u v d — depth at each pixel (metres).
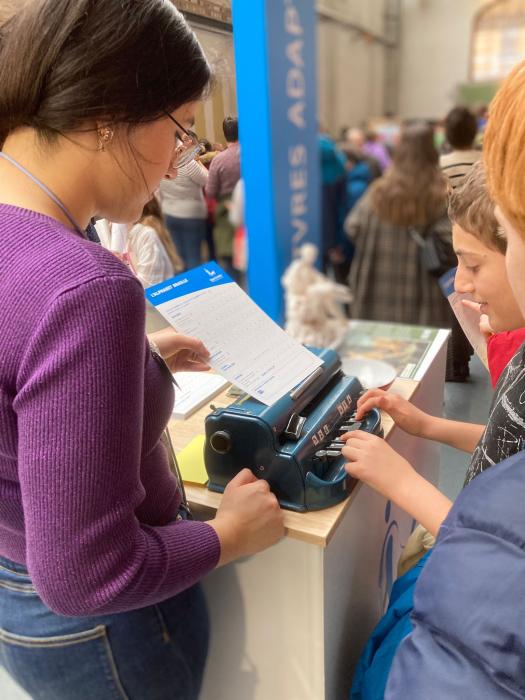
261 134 3.26
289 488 0.79
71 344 0.46
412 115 10.98
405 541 1.29
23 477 0.48
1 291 0.47
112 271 0.48
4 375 0.48
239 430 0.79
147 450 0.67
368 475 0.79
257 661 0.91
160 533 0.60
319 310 1.70
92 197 0.57
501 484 0.48
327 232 4.12
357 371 1.22
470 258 0.73
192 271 0.91
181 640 0.74
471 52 10.20
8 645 0.70
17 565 0.66
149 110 0.54
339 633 0.91
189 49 0.56
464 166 1.16
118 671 0.69
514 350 0.92
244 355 0.85
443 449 1.47
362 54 9.95
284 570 0.82
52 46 0.50
